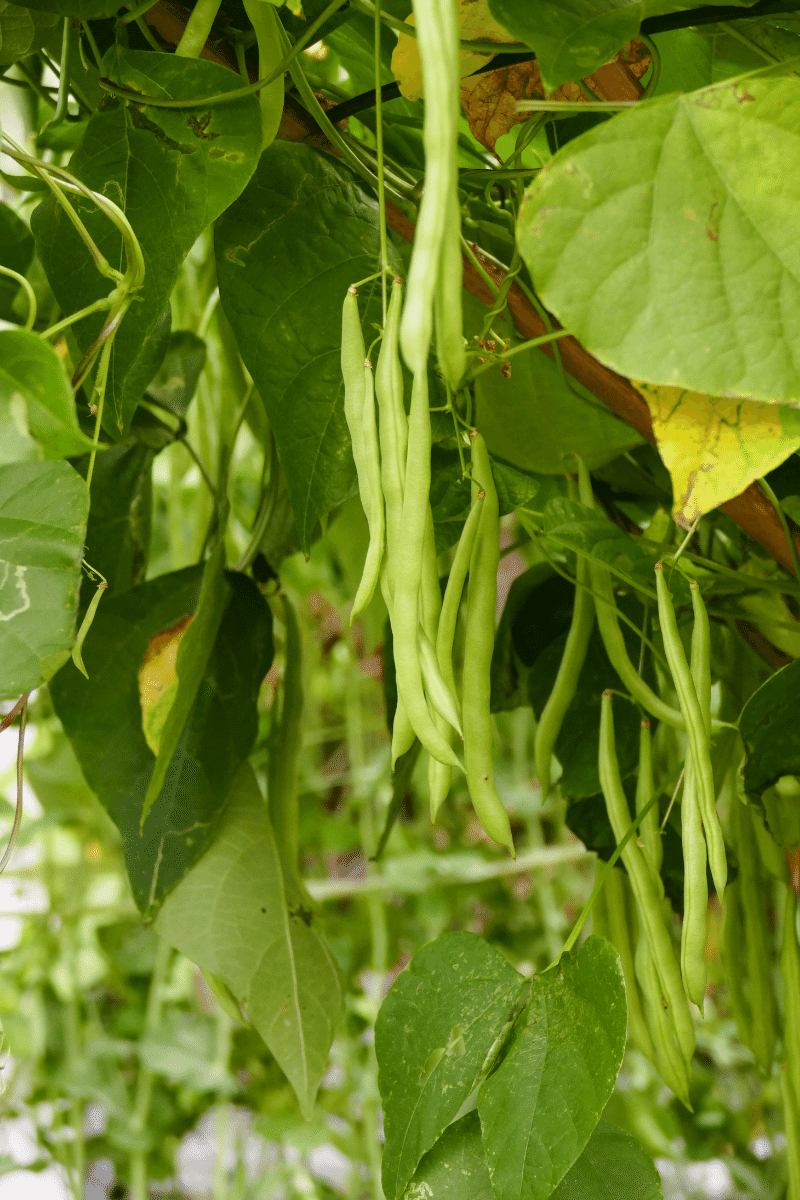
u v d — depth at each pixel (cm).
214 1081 229
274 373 106
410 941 270
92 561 125
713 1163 248
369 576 95
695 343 92
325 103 115
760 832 120
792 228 92
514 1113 98
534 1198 96
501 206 117
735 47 114
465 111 111
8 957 233
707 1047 254
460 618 148
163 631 119
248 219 107
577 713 123
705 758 100
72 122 119
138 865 117
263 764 233
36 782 225
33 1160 230
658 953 106
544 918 259
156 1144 236
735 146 93
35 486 94
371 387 96
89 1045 234
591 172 92
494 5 94
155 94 103
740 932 120
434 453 109
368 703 281
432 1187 102
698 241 92
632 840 108
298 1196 241
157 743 118
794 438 95
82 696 118
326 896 246
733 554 130
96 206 103
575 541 109
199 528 135
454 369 89
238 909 118
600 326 92
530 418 121
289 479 105
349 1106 237
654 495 127
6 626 93
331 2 102
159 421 126
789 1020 112
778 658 122
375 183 110
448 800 270
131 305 102
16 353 92
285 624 124
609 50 94
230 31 108
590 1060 98
